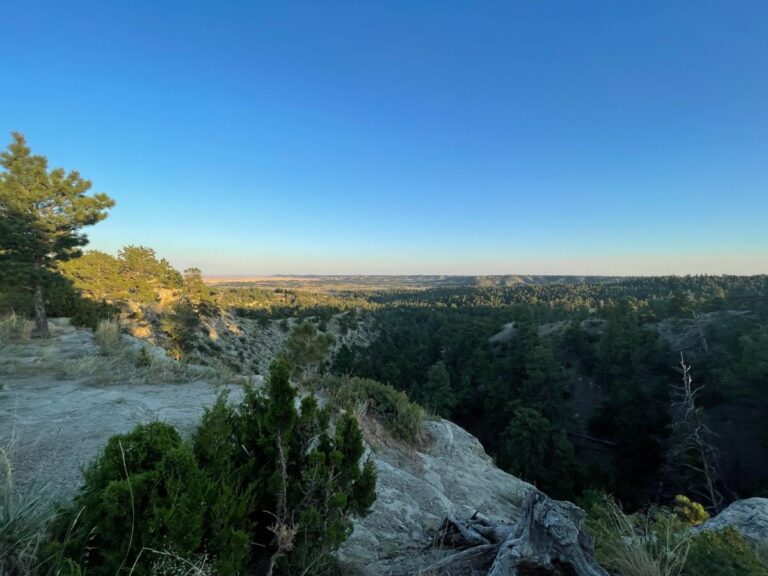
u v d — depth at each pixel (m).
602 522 3.92
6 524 2.15
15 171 12.58
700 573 2.94
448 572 3.17
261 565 2.78
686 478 27.16
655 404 37.25
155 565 1.97
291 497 2.85
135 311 40.72
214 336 55.12
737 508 5.30
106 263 48.72
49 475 3.30
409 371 65.12
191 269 62.56
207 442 2.71
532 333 55.06
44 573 2.06
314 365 16.12
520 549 2.90
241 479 2.76
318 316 87.88
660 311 61.00
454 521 4.04
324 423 3.26
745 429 31.17
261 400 3.31
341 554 3.49
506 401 48.00
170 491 2.14
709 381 36.12
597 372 51.66
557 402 44.66
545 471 34.91
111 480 2.21
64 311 16.19
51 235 12.73
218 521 2.30
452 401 53.06
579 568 2.85
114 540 2.07
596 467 33.34
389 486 5.64
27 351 9.98
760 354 28.47
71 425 4.65
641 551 3.17
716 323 45.28
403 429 8.38
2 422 4.66
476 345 65.62
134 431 2.47
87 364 8.38
